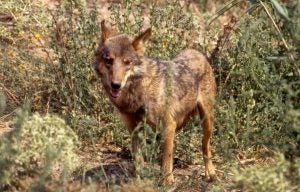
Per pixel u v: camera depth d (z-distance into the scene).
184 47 20.38
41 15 21.56
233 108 15.90
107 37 16.73
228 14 24.38
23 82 20.38
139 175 14.64
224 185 15.34
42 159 13.12
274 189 12.45
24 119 12.76
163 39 20.19
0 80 20.88
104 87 16.59
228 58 19.81
